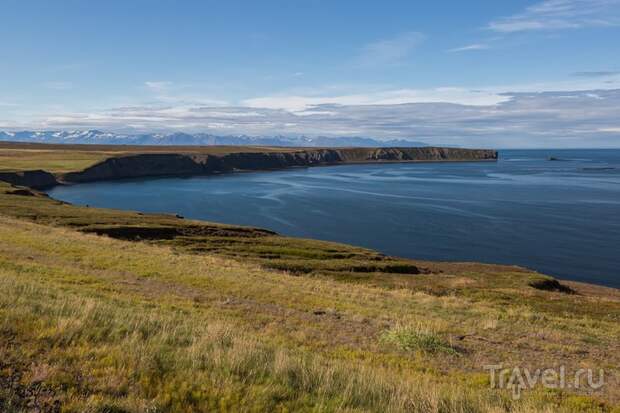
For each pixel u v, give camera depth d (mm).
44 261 25469
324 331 16406
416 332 15719
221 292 22469
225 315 17234
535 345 17203
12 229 38062
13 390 6512
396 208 111000
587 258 68312
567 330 21828
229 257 42594
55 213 58500
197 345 9828
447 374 12719
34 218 53219
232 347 10438
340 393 8305
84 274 22734
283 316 18359
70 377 7230
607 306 34656
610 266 64250
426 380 10547
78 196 128750
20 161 187500
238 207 110562
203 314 16531
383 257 53938
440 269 51469
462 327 19344
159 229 52750
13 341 8422
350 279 38125
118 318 11281
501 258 68188
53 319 9945
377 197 131125
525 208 113438
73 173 168625
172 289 21891
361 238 79750
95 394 6859
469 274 48688
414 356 14266
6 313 9797
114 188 152000
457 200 126812
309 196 132000
